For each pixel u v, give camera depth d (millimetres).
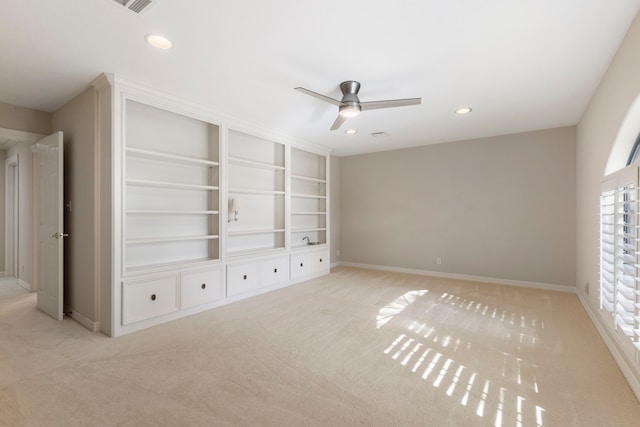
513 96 3244
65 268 3355
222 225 3756
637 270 1983
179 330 2922
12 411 1729
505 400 1853
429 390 1954
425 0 1794
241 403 1814
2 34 2100
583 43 2248
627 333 1947
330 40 2217
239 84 2936
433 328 2988
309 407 1780
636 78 1978
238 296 3939
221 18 1948
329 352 2473
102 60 2477
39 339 2697
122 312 2809
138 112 3283
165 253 3498
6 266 5246
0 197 5270
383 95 3217
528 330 2939
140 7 1835
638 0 1798
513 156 4746
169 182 3430
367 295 4168
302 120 4047
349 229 6473
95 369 2188
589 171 3398
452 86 2994
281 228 4863
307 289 4500
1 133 3301
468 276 5129
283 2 1805
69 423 1635
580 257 3963
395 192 5875
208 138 3938
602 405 1807
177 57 2441
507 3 1823
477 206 5047
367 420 1671
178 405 1792
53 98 3234
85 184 3051
